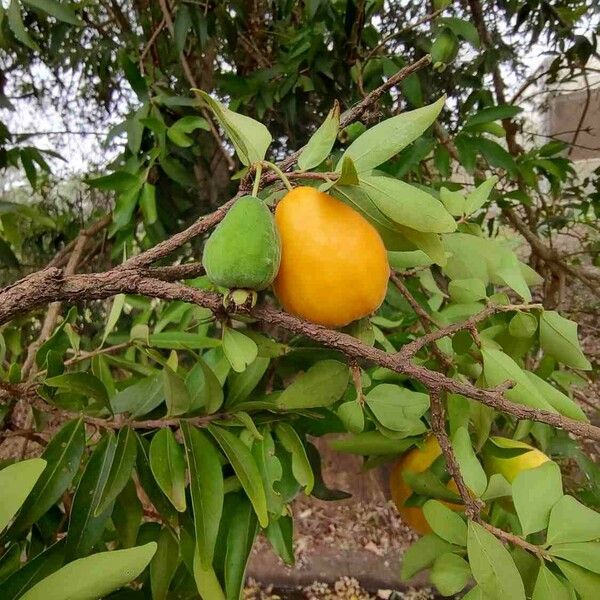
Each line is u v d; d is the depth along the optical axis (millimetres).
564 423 191
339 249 191
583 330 637
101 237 619
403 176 468
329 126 218
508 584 203
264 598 746
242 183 214
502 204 566
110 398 305
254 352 209
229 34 527
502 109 467
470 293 297
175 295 202
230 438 266
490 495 242
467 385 198
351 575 772
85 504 248
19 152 562
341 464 844
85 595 181
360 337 219
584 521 215
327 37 526
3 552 262
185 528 281
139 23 582
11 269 666
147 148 526
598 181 682
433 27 453
